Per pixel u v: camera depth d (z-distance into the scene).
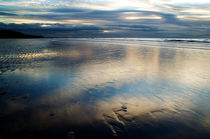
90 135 1.82
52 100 2.83
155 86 3.70
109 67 5.82
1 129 1.91
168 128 2.00
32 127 1.97
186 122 2.14
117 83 3.90
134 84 3.84
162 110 2.50
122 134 1.86
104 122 2.12
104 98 2.97
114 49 13.40
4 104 2.61
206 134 1.87
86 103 2.73
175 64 6.51
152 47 15.64
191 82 4.02
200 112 2.43
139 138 1.79
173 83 3.94
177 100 2.90
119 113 2.39
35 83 3.81
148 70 5.37
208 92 3.30
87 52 10.88
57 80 4.09
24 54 9.21
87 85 3.72
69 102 2.76
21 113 2.32
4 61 6.83
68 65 6.15
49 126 2.00
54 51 11.19
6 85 3.62
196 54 9.93
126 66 6.02
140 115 2.34
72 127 1.98
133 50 12.62
